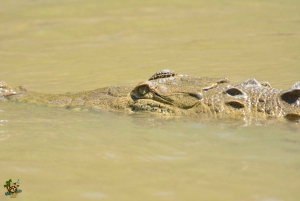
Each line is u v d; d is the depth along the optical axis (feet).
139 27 207.00
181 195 55.77
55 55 168.76
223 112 82.74
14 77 140.26
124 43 183.42
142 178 60.49
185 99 85.30
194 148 71.26
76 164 64.95
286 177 60.85
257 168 63.82
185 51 167.22
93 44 183.42
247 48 167.22
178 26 207.10
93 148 71.05
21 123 82.69
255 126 79.30
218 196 55.57
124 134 77.46
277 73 127.65
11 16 224.12
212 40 182.70
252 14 224.12
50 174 61.46
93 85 125.08
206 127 79.71
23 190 56.75
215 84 87.81
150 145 72.49
